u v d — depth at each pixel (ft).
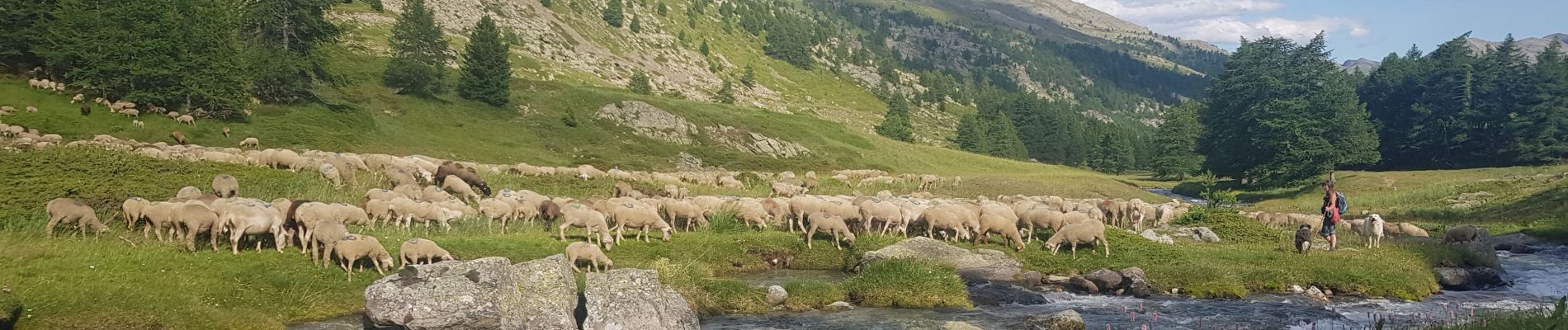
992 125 498.28
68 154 84.58
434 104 239.09
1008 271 62.80
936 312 51.42
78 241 53.57
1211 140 272.31
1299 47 240.53
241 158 105.81
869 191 159.02
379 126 204.54
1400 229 94.99
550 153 227.81
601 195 114.62
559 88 285.02
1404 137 328.29
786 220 82.48
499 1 494.18
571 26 529.45
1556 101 287.48
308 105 201.05
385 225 68.33
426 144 203.62
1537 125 288.10
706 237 70.49
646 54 566.36
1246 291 57.72
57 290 40.91
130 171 81.66
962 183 182.39
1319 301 55.77
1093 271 62.80
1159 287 58.80
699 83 562.66
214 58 176.65
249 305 44.57
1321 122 213.05
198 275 47.16
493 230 71.56
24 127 137.90
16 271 43.14
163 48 168.76
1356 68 447.01
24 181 70.85
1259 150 230.48
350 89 230.89
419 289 38.14
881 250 64.49
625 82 478.18
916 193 121.29
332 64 247.91
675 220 79.66
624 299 41.42
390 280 39.11
